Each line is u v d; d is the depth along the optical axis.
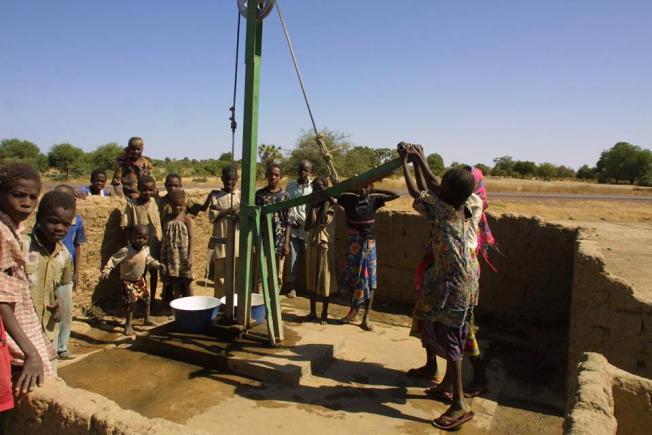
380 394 3.88
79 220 4.92
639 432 2.30
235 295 4.91
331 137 28.89
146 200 5.83
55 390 2.02
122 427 1.78
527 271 5.95
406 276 6.66
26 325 2.10
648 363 3.42
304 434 3.21
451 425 3.36
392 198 5.48
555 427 3.56
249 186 4.42
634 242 6.52
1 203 2.12
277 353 4.28
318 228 5.50
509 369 4.63
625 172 64.88
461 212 3.39
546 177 72.00
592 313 3.77
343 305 6.56
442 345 3.43
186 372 4.09
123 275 5.16
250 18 4.18
